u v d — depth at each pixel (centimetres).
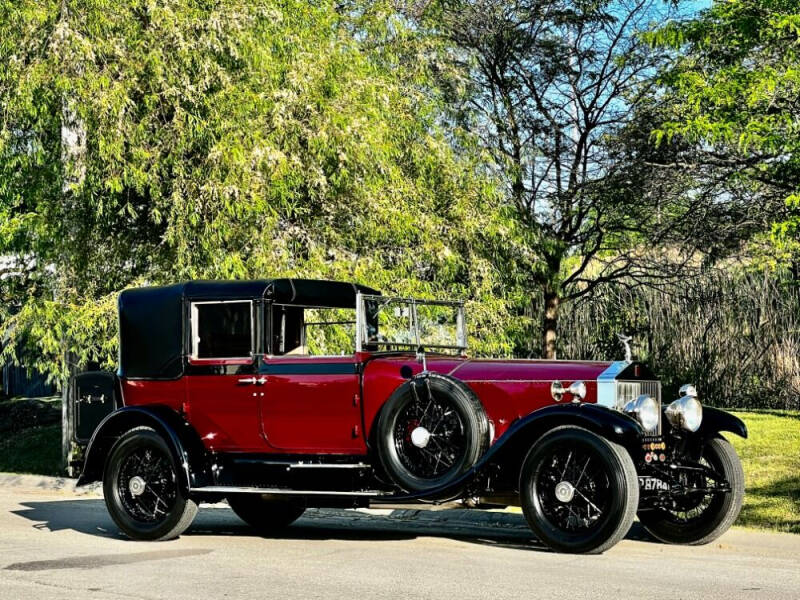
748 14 1380
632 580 697
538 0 1811
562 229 1881
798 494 1152
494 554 823
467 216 1581
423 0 1850
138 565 776
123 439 947
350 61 1489
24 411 2258
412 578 707
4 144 1362
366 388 881
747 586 681
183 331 956
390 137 1491
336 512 1172
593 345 2191
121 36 1311
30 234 1434
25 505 1261
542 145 1880
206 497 943
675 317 2102
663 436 874
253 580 704
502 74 1853
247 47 1337
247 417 928
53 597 648
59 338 1371
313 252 1354
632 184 1755
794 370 1973
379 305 933
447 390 827
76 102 1254
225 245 1320
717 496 888
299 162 1310
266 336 926
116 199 1391
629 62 1800
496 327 1599
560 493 796
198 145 1313
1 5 1281
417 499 844
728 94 1341
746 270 2012
